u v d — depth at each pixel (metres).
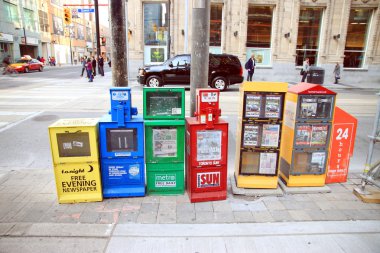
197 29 4.18
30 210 3.62
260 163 4.09
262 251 2.92
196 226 3.30
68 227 3.26
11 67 28.47
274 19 20.78
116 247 2.95
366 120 9.18
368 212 3.66
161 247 2.96
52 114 9.34
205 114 3.65
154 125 3.76
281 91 3.83
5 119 8.69
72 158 3.68
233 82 15.72
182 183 4.03
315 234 3.19
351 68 21.80
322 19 21.14
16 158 5.68
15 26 38.28
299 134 4.05
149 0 20.53
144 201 3.87
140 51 21.20
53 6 53.06
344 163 4.47
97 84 18.62
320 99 3.96
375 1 20.67
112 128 3.71
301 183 4.22
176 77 15.30
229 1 20.22
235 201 3.90
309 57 21.98
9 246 2.95
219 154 3.80
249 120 3.93
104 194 3.89
